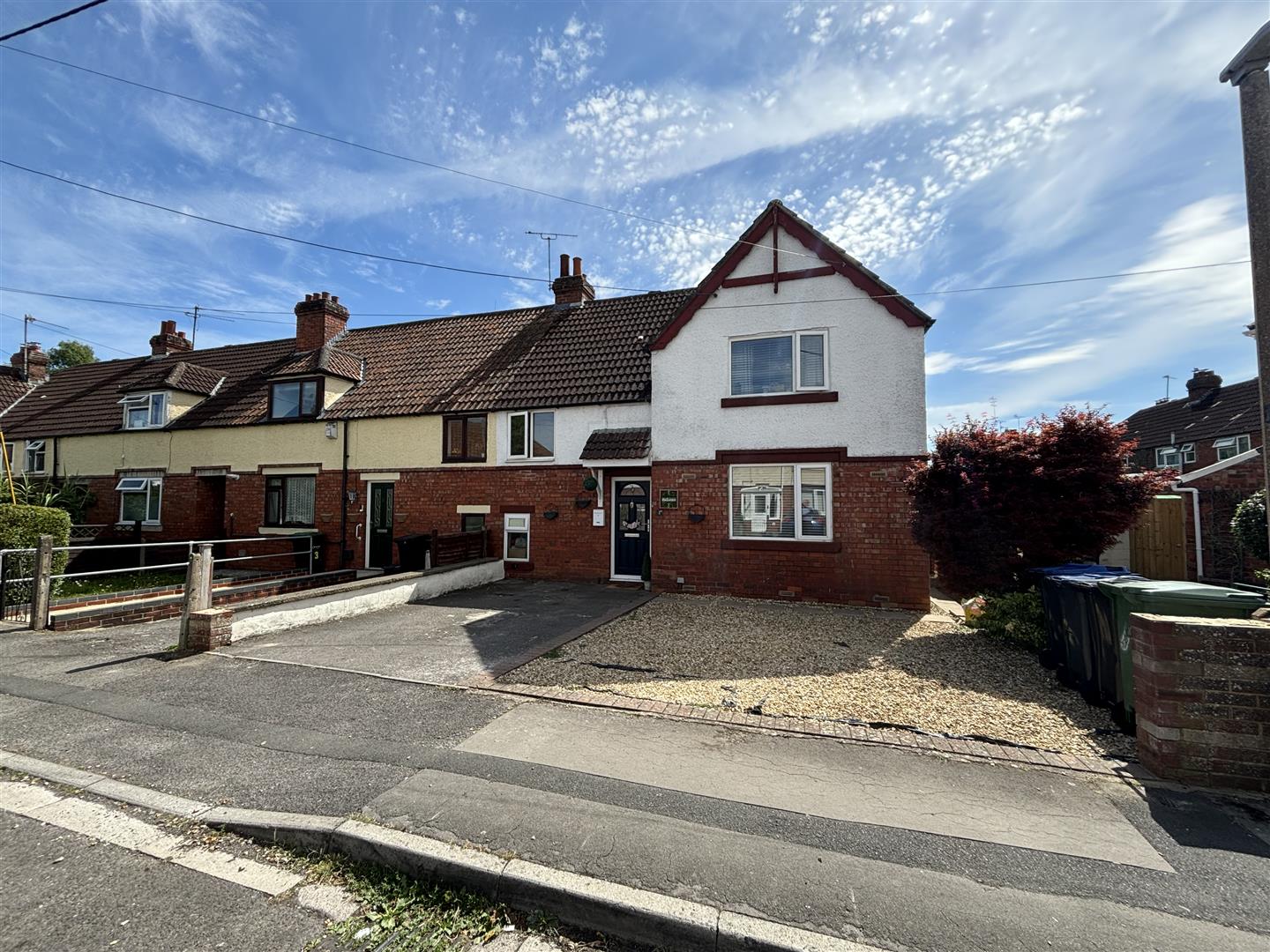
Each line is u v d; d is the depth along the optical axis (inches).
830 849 120.8
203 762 162.6
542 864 115.2
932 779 150.3
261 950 98.4
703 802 138.7
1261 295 163.0
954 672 238.2
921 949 94.7
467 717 192.4
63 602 366.0
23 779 156.7
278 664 252.5
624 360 523.5
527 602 400.5
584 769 155.6
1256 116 166.1
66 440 738.2
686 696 210.4
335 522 582.6
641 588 460.1
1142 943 96.3
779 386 425.4
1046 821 132.0
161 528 669.9
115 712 198.8
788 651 271.9
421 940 102.1
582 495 494.3
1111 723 184.7
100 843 129.0
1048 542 285.0
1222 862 117.6
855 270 405.7
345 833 125.6
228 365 759.7
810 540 406.9
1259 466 467.2
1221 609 169.8
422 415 553.0
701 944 99.1
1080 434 285.6
